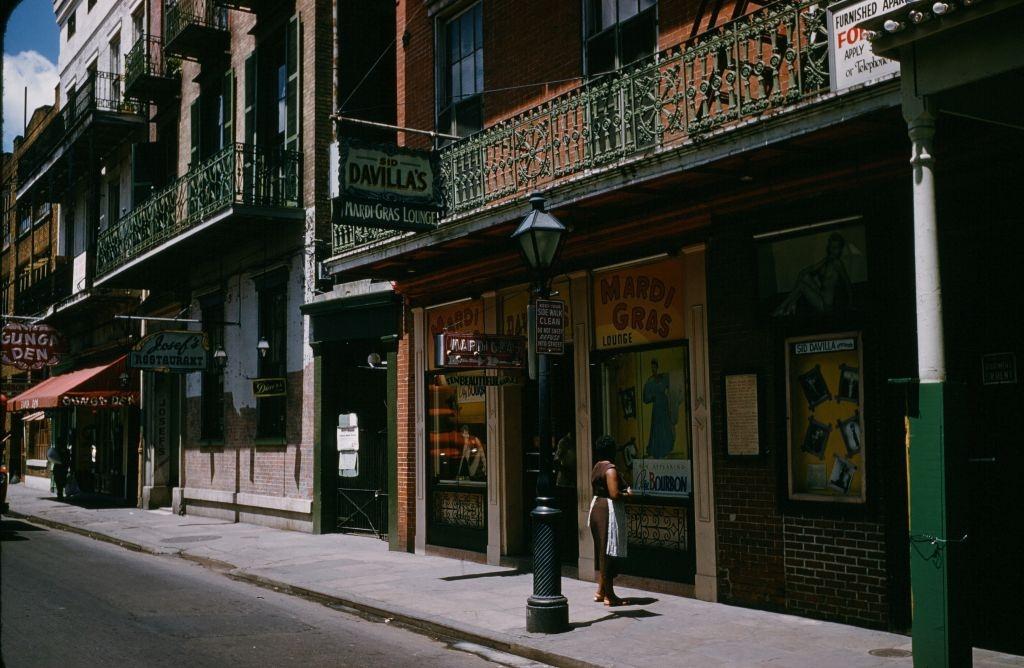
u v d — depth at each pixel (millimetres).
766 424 9438
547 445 8914
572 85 11930
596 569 11273
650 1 10969
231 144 17844
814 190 8938
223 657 7777
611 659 7508
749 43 9273
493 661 7914
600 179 9906
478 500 13438
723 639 8102
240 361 19812
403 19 15547
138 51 23922
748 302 9625
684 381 10484
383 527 16312
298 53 18047
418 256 13352
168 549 15367
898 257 8289
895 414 8266
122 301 26266
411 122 15203
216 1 19031
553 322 8969
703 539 9992
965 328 7910
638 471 11062
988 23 5672
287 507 17719
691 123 9266
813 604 8867
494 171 11727
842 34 7461
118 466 27156
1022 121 6594
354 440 16344
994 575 7668
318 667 7488
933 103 6043
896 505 8227
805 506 8969
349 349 17266
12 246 39188
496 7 13438
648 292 10859
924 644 5887
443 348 11234
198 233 18797
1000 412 7676
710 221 10023
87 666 7305
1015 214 7562
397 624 9539
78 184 30656
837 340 8852
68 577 12320
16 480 38156
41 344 28812
